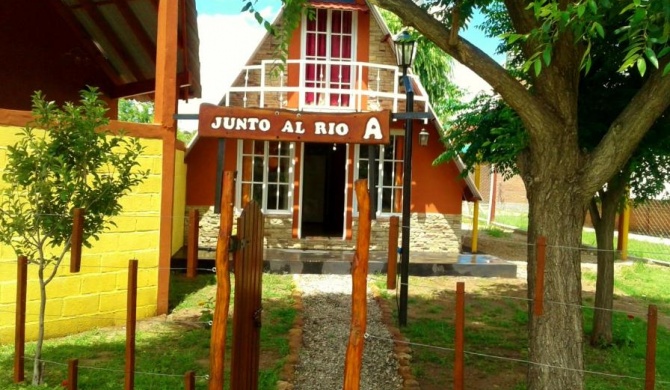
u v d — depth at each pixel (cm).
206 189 1264
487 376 598
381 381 579
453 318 826
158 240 779
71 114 452
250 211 432
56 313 683
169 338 676
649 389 360
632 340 735
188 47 995
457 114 1136
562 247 449
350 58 1293
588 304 965
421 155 1304
